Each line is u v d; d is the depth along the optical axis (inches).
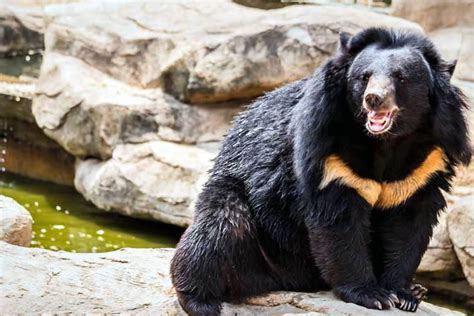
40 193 727.7
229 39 677.9
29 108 745.6
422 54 343.3
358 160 342.3
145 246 625.0
